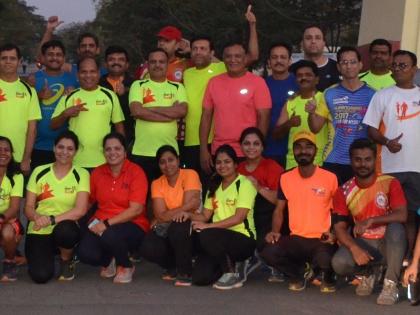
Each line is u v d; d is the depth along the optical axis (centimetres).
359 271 682
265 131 783
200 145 799
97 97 785
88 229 723
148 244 717
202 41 814
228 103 781
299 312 635
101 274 742
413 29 1117
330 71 837
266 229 741
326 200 703
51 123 800
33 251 712
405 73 721
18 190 721
